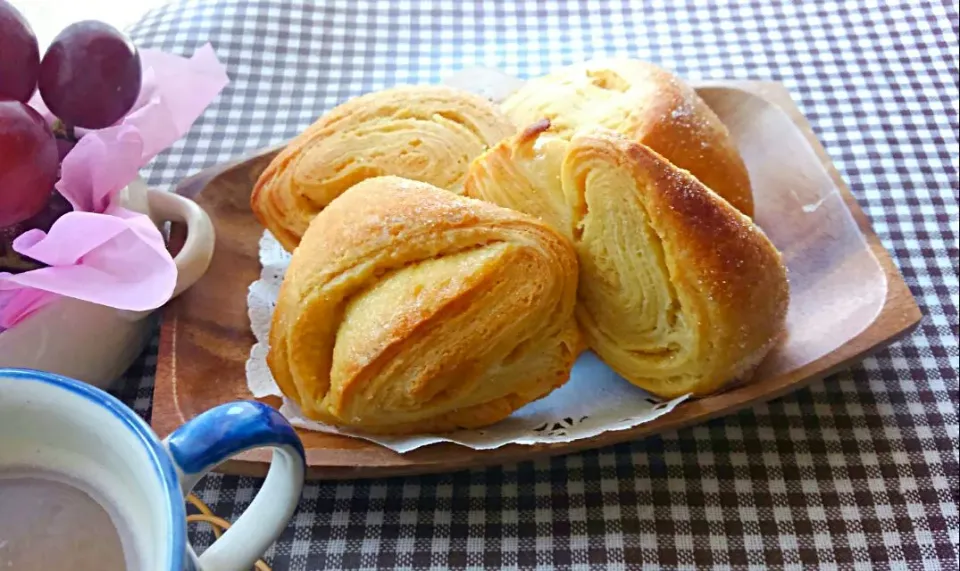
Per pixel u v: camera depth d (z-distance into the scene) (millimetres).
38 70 273
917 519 283
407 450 271
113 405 184
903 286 307
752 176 363
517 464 292
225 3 458
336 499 285
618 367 302
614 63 353
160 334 299
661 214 273
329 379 282
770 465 295
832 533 281
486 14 476
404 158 328
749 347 282
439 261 278
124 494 186
